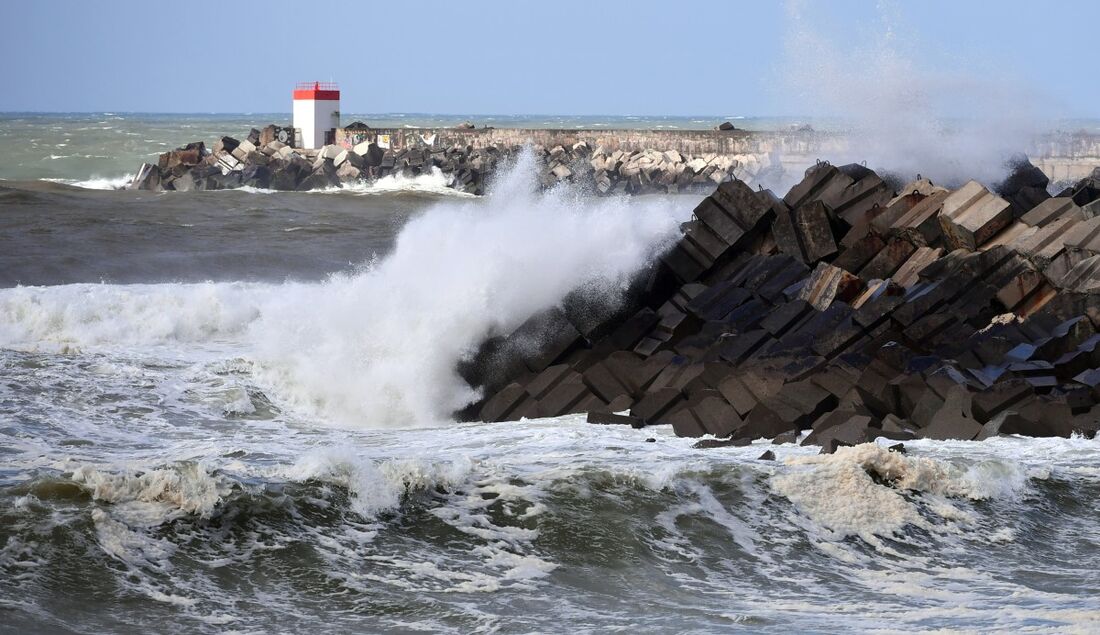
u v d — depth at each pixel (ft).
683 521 89.40
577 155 591.37
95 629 67.72
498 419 139.85
